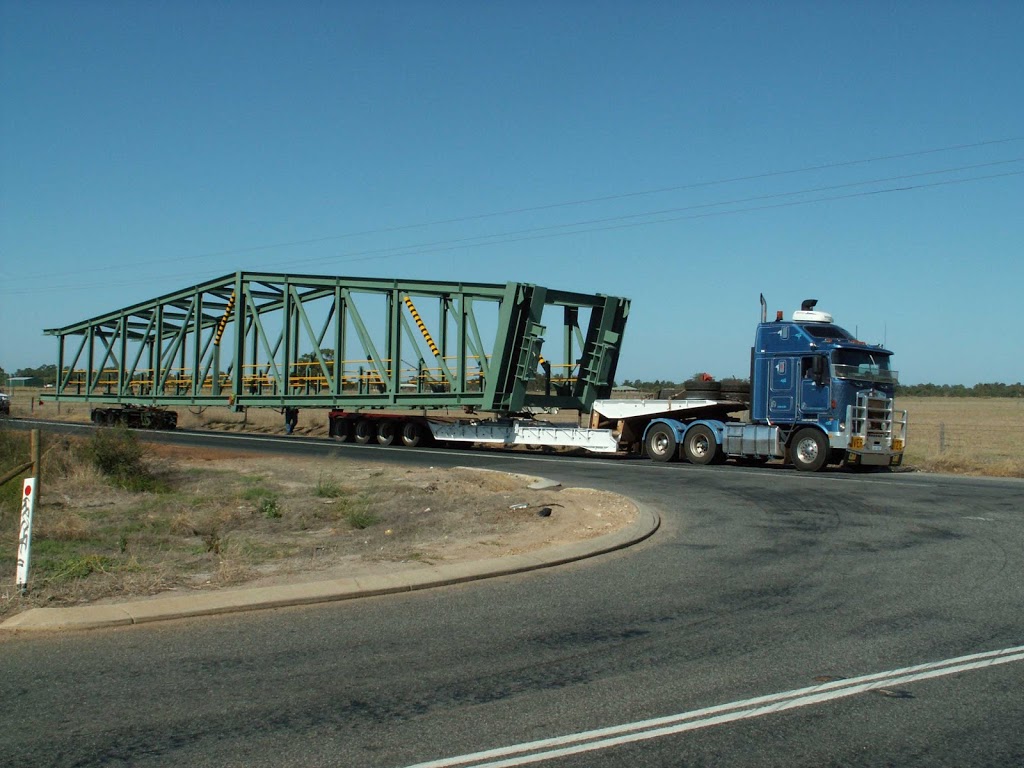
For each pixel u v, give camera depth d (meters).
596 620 8.40
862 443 24.16
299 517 14.65
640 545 12.52
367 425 35.91
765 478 21.97
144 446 22.77
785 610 8.78
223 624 8.23
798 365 24.88
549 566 10.99
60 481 18.23
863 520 14.93
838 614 8.62
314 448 32.22
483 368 31.09
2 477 8.95
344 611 8.74
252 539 12.84
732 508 16.38
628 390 37.38
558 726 5.70
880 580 10.18
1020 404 102.12
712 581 10.14
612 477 22.11
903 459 28.09
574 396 32.84
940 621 8.35
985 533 13.59
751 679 6.66
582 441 29.73
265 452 29.47
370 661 7.09
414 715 5.89
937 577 10.34
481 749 5.32
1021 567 10.93
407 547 12.10
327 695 6.28
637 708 6.03
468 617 8.51
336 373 35.88
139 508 15.70
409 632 7.96
